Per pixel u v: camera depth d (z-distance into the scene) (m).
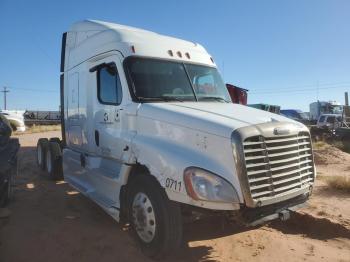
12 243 5.77
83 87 7.90
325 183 10.82
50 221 6.80
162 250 5.24
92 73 7.46
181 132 5.34
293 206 5.55
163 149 5.33
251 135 4.93
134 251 5.64
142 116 5.93
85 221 6.87
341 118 31.05
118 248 5.72
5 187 7.16
